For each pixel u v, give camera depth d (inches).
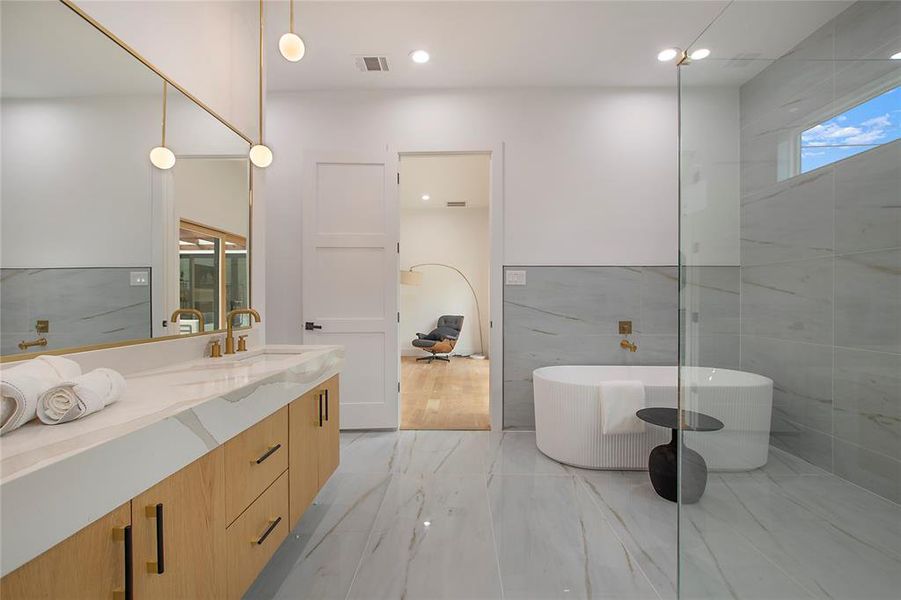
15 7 40.3
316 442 72.3
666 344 128.6
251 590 56.2
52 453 25.4
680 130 66.0
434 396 174.6
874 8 56.3
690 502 57.7
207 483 40.1
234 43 81.0
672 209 128.8
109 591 28.4
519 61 114.2
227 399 43.0
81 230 47.3
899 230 54.5
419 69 117.6
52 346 43.6
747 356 61.6
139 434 30.8
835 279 57.4
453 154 130.8
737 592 52.2
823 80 60.2
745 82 65.6
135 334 55.4
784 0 63.4
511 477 93.7
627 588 57.0
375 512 77.7
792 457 56.6
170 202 62.3
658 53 110.7
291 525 61.2
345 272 126.1
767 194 63.2
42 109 42.9
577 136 128.5
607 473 96.2
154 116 59.1
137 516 30.9
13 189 39.7
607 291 128.9
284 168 128.6
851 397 56.2
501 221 128.4
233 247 79.7
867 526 52.4
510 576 59.4
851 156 57.7
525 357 128.5
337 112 128.5
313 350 81.3
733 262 63.2
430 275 307.3
